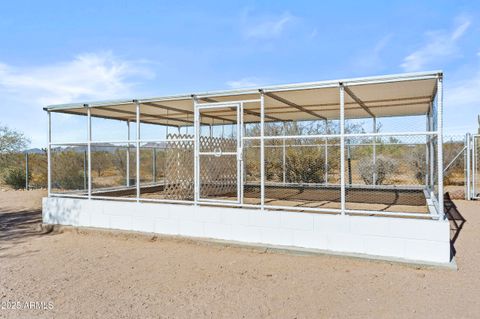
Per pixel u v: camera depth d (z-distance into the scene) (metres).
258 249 5.64
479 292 3.90
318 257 5.27
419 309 3.51
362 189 10.80
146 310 3.57
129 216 6.89
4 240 6.98
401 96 7.00
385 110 9.29
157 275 4.68
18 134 19.28
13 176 16.64
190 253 5.71
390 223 4.98
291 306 3.62
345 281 4.32
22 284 4.42
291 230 5.59
